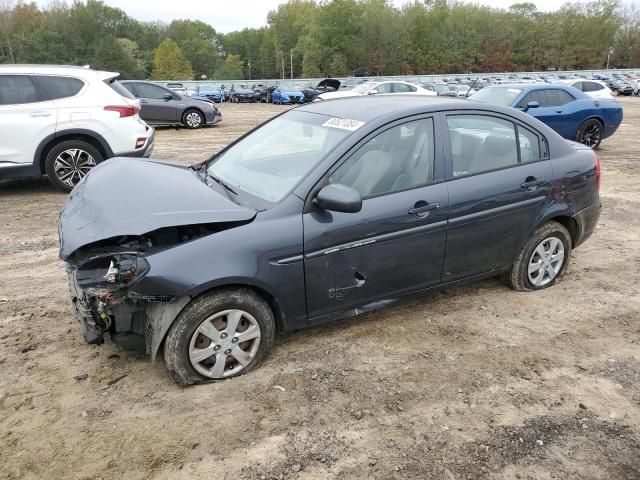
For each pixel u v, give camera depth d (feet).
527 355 12.15
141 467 8.75
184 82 158.30
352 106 13.47
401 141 12.26
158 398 10.36
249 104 122.83
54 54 265.13
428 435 9.58
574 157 14.98
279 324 11.43
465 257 13.29
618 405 10.51
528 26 310.86
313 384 10.89
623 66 317.63
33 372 11.11
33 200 24.80
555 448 9.35
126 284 9.77
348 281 11.63
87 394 10.46
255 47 413.18
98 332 10.37
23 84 24.77
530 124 14.40
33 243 18.93
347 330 13.02
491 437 9.56
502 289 15.42
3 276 15.98
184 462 8.87
